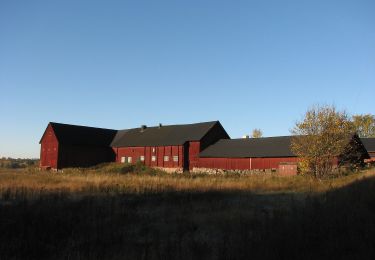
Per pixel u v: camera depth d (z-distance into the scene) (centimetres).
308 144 3744
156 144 6512
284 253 927
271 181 3269
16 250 1095
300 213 1296
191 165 6144
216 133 6362
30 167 7838
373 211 1321
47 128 6862
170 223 1520
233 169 5484
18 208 1599
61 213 1549
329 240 998
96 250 1091
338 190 2072
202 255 1034
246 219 1472
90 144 6975
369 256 887
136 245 1180
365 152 4519
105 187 2628
